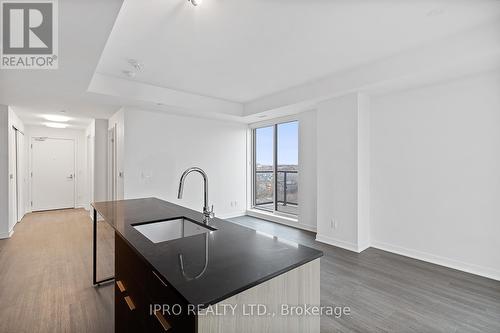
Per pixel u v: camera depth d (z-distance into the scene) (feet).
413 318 6.61
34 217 18.57
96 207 7.57
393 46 8.64
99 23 5.65
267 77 11.62
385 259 10.57
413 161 10.76
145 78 11.73
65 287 8.21
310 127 15.05
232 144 18.69
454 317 6.64
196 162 16.63
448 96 9.79
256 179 19.89
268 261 3.64
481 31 7.42
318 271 4.00
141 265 4.27
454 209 9.71
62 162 22.09
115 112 15.16
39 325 6.31
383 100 11.64
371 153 12.06
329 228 12.57
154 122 14.73
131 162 13.85
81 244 12.44
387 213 11.61
